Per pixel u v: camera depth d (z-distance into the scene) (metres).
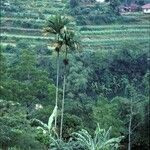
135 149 64.25
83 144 35.88
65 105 63.72
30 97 64.38
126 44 154.38
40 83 67.88
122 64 142.25
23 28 173.38
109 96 122.50
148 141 63.56
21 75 70.81
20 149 34.62
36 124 49.50
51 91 67.56
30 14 190.38
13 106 50.59
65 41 50.69
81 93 104.44
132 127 64.00
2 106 48.53
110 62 140.25
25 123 42.25
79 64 125.19
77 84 109.38
